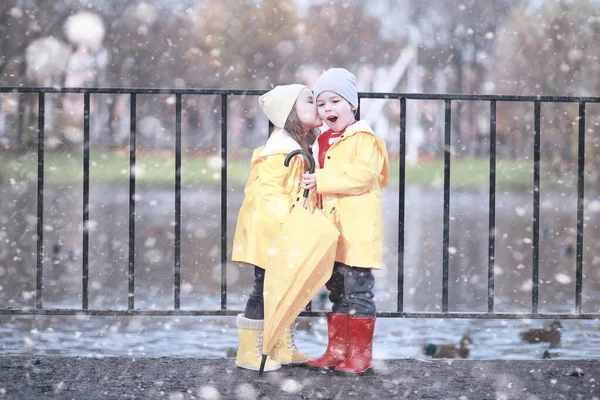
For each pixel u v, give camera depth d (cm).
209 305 621
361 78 5078
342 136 394
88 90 443
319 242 366
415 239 1130
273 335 370
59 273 790
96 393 343
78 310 430
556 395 345
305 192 383
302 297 368
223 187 442
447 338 510
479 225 1347
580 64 3950
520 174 3366
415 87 4172
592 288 737
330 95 396
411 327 547
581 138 447
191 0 4672
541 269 859
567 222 1423
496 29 4625
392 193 2320
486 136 4528
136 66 4456
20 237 1080
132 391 347
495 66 4606
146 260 895
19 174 2761
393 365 402
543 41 4119
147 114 4278
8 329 529
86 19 3869
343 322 393
